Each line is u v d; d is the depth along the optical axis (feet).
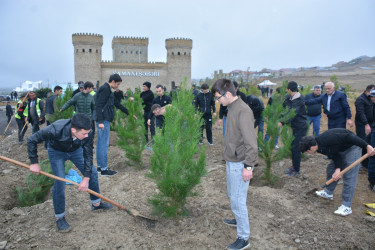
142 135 19.34
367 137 18.26
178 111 12.92
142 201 14.16
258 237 11.27
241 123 9.50
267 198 14.60
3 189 16.21
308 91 48.16
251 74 322.96
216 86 9.81
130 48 183.11
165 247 10.62
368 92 18.81
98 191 12.99
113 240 10.86
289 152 17.95
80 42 161.58
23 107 28.55
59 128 10.71
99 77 167.63
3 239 10.93
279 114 16.71
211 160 21.84
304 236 11.33
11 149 26.91
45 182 15.85
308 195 15.07
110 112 17.89
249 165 9.32
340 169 12.71
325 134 12.41
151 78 177.68
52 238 10.94
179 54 179.63
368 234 11.37
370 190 15.62
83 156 11.96
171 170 11.03
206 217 12.56
